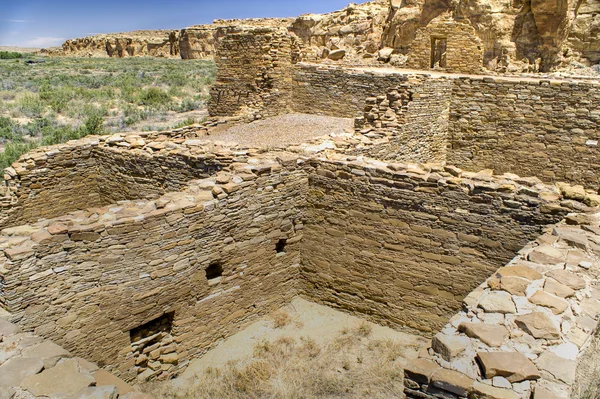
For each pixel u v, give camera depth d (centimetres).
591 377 528
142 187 1309
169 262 866
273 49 1894
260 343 1008
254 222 995
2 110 3209
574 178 1647
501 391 431
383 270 1024
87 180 1435
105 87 4416
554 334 493
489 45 3038
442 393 454
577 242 689
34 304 731
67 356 517
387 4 4325
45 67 6125
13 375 475
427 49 2152
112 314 823
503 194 858
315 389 880
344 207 1031
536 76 1873
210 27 8662
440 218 927
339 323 1073
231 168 1017
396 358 960
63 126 2842
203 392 887
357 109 1836
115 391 463
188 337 948
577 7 3028
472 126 1769
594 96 1545
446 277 957
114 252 795
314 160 1044
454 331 510
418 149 1609
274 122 1786
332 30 4438
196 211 879
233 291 1005
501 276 607
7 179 1330
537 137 1673
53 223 771
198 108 3588
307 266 1126
